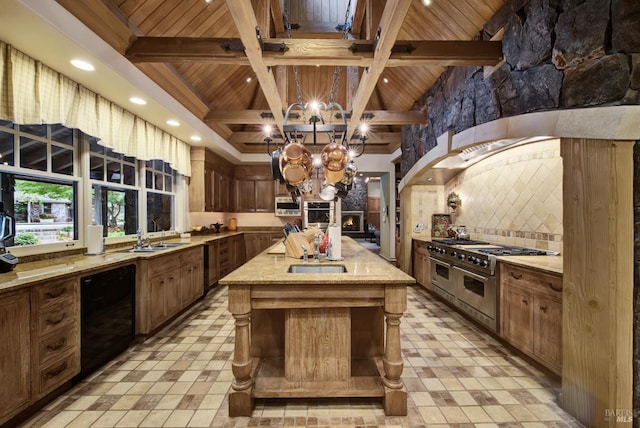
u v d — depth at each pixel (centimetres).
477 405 190
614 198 155
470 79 305
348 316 193
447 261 372
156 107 324
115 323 252
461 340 289
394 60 255
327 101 544
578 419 174
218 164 591
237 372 180
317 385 190
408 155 523
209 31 308
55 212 266
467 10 275
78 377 214
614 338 156
